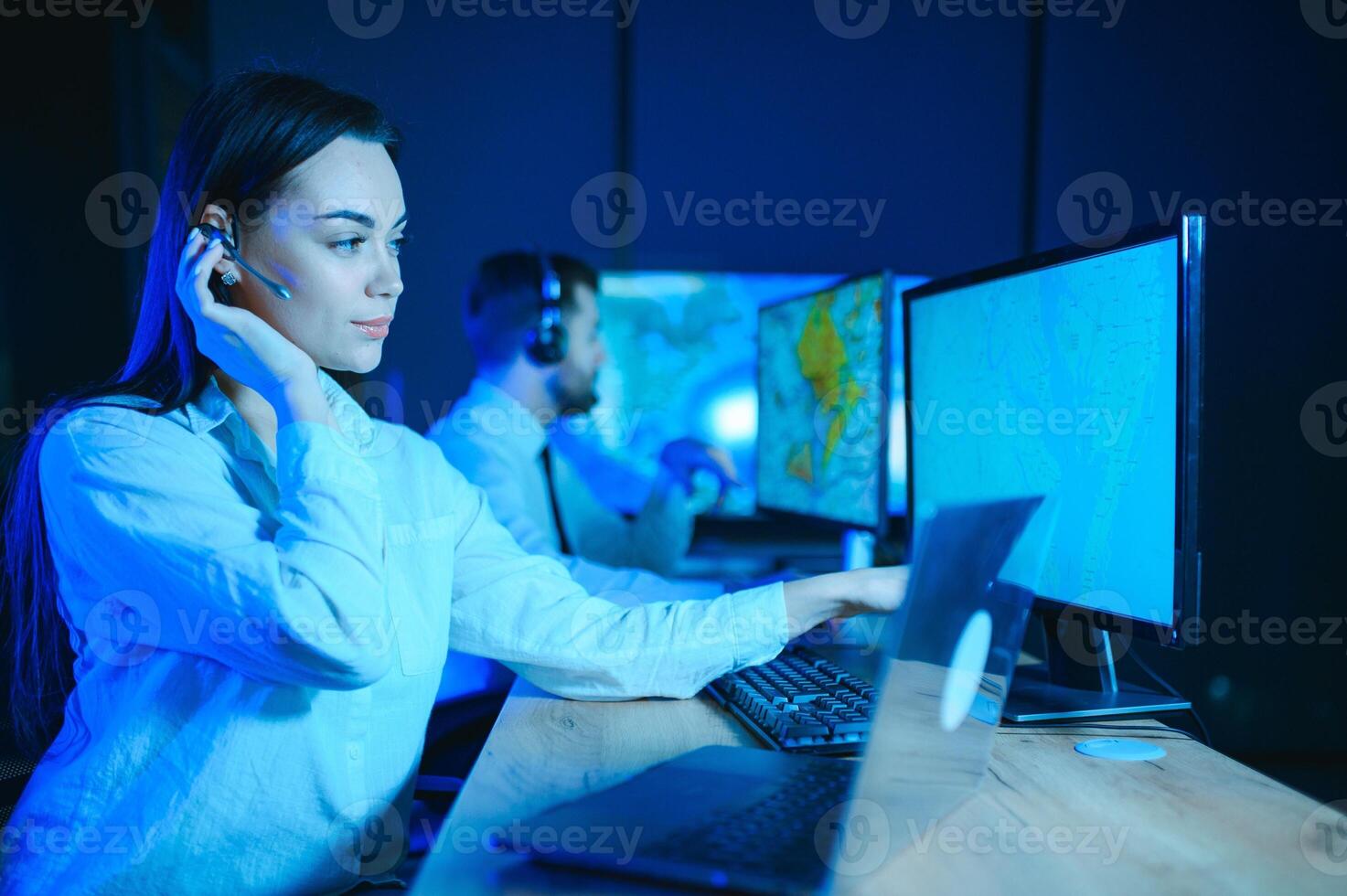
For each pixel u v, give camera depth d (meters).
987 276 1.21
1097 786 0.77
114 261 2.90
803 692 0.99
